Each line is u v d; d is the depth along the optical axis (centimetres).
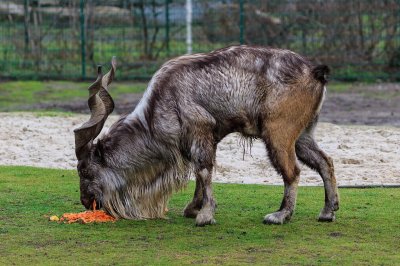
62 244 1572
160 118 1695
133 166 1730
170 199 1981
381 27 4450
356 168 2358
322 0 4438
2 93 4162
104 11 4625
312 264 1441
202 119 1686
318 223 1730
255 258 1475
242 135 1758
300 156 1762
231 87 1691
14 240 1597
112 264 1442
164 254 1501
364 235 1638
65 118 3247
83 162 1742
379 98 4044
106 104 1750
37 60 4612
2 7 4662
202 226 1705
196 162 1698
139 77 4559
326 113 3628
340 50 4478
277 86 1686
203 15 4616
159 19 4762
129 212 1758
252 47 1725
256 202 1931
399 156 2511
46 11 4616
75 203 1919
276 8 4475
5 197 1975
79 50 4612
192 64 1708
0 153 2575
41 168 2347
